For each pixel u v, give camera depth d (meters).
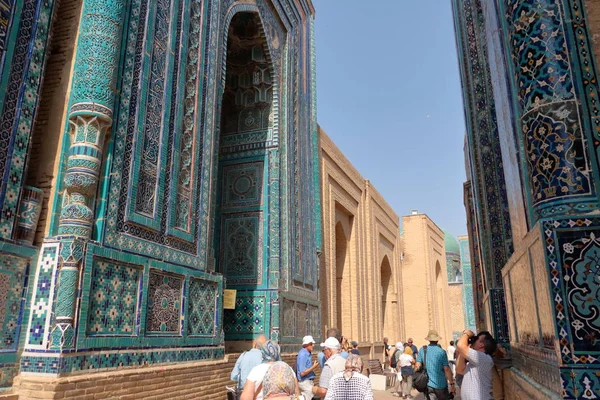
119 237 4.56
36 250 3.98
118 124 4.73
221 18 7.48
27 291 3.88
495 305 5.41
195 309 5.79
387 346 15.42
